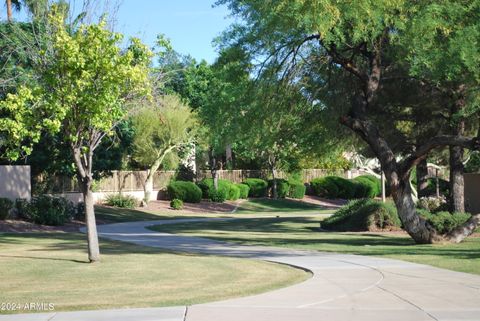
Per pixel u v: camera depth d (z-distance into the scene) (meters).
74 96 14.74
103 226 32.84
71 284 12.62
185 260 16.62
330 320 8.98
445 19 17.72
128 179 48.75
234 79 21.97
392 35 18.33
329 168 67.19
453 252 17.84
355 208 29.36
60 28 15.02
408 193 20.69
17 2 35.31
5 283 12.77
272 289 11.73
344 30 18.70
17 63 26.81
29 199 32.78
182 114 48.34
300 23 17.50
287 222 35.88
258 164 63.44
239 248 20.11
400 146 28.61
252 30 20.64
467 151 35.06
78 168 16.06
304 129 25.16
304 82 23.30
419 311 9.54
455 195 27.09
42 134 32.50
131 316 9.33
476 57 17.00
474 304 10.05
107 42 14.87
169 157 51.38
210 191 55.12
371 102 20.94
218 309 9.80
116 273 14.18
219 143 24.61
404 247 19.78
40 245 21.66
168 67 25.14
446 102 23.66
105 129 15.37
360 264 15.06
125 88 15.60
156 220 39.59
